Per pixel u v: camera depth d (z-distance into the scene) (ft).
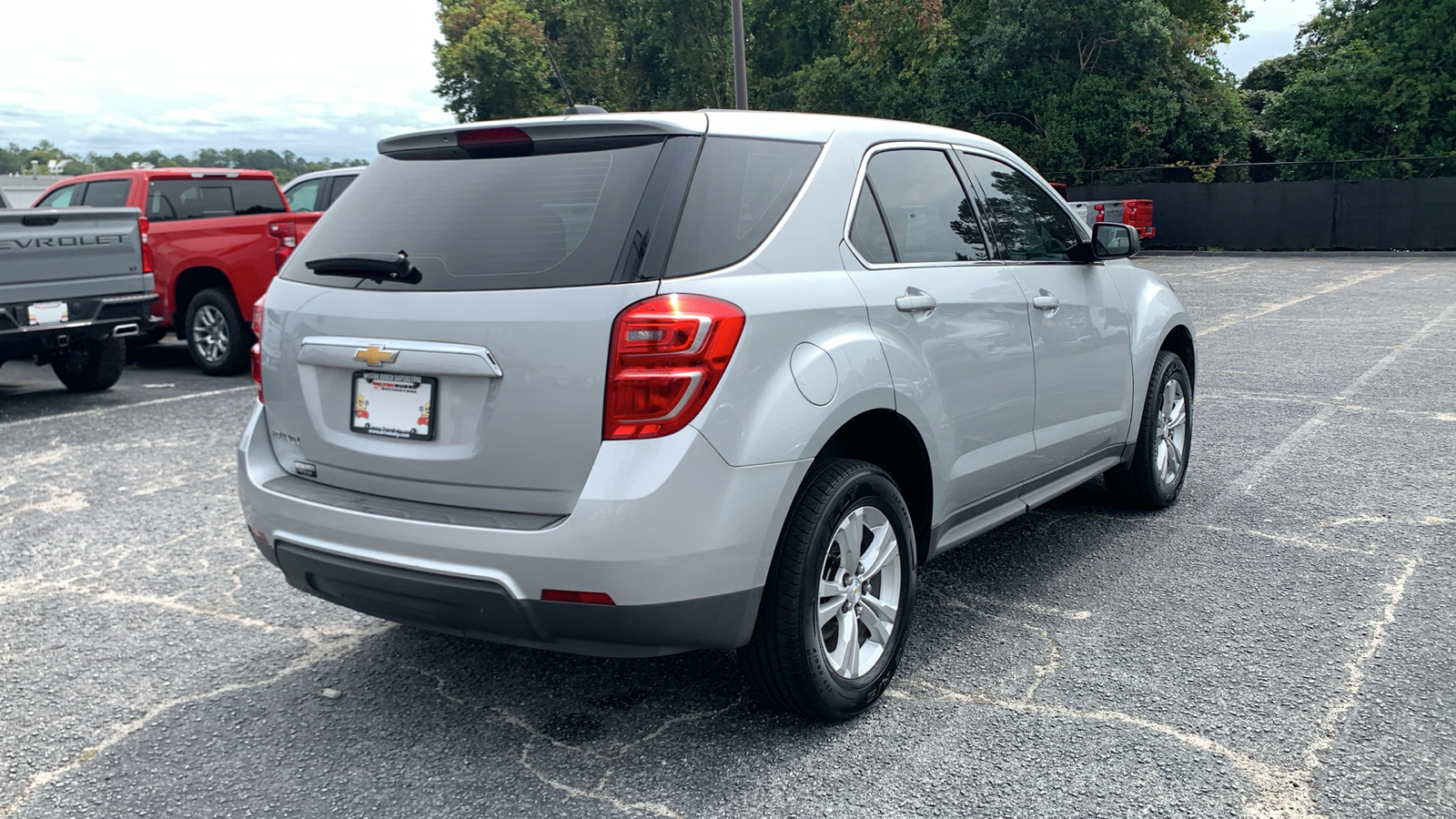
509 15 157.17
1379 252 86.79
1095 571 14.25
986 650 11.80
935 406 10.87
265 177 37.93
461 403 9.11
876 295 10.30
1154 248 97.76
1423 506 16.67
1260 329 39.65
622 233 8.76
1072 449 14.06
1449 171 93.86
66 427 25.41
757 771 9.32
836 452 10.50
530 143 9.77
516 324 8.75
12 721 10.57
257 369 10.90
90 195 35.78
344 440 9.87
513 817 8.70
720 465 8.60
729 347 8.63
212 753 9.86
